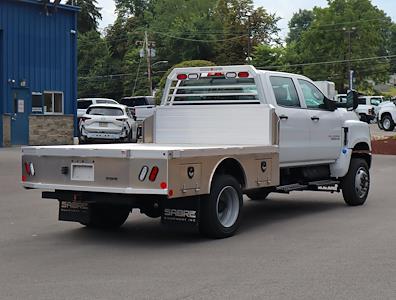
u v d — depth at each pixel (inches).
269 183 365.7
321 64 3065.9
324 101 437.1
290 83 405.7
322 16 3105.3
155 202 325.1
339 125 440.8
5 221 387.2
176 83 411.2
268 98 379.9
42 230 360.5
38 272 262.5
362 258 283.7
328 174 444.8
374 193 522.6
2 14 971.9
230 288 235.8
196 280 247.8
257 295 226.4
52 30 1047.6
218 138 387.9
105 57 3408.0
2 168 679.7
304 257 286.5
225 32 3083.2
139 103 1555.1
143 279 249.9
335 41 3090.6
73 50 1082.1
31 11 1013.8
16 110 998.4
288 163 391.5
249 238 334.0
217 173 335.3
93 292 231.8
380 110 1455.5
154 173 298.2
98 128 965.2
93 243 324.2
